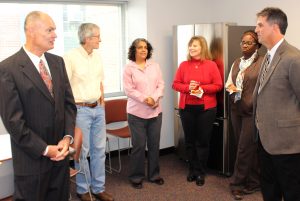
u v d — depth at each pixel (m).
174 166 4.12
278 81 2.03
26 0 3.74
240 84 3.03
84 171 3.01
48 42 1.88
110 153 4.42
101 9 4.36
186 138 3.55
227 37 3.54
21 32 3.78
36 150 1.80
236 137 3.24
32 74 1.82
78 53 2.90
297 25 3.80
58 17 4.03
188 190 3.38
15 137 1.78
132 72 3.32
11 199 2.15
